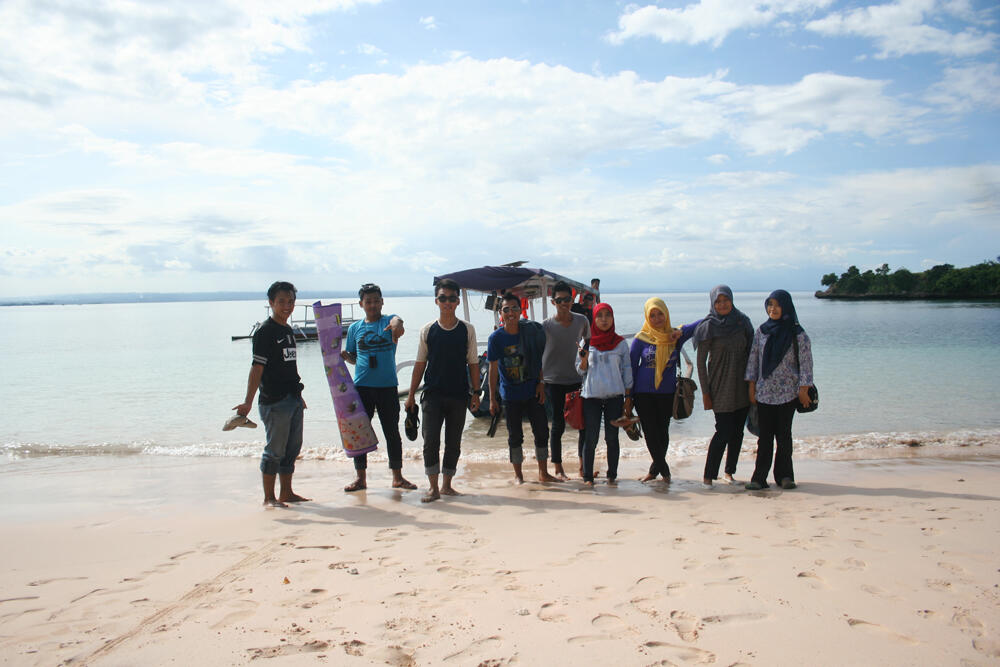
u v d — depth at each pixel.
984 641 2.75
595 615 3.09
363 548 4.29
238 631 3.01
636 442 9.09
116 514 5.46
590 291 13.41
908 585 3.38
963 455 7.82
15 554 4.30
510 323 6.16
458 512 5.25
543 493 5.93
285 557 4.12
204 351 30.73
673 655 2.68
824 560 3.80
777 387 5.70
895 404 11.78
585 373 6.38
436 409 5.73
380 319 6.26
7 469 7.84
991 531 4.34
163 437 10.14
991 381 14.49
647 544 4.20
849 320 46.41
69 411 12.91
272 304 5.55
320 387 16.66
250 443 9.53
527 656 2.70
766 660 2.62
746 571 3.64
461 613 3.16
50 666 2.69
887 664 2.57
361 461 6.21
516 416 6.27
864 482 6.21
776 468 5.96
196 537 4.64
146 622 3.14
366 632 2.97
